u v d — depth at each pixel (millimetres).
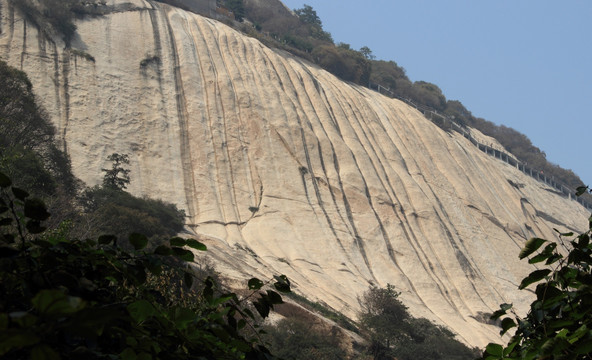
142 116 74938
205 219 66062
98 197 53531
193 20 91875
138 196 66188
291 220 68812
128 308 4625
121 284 5336
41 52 74375
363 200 75375
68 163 56125
